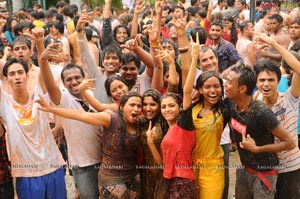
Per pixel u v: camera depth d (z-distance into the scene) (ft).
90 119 13.33
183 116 12.80
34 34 14.08
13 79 13.88
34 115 14.08
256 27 28.27
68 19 37.17
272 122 12.37
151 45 15.84
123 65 16.25
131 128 13.65
